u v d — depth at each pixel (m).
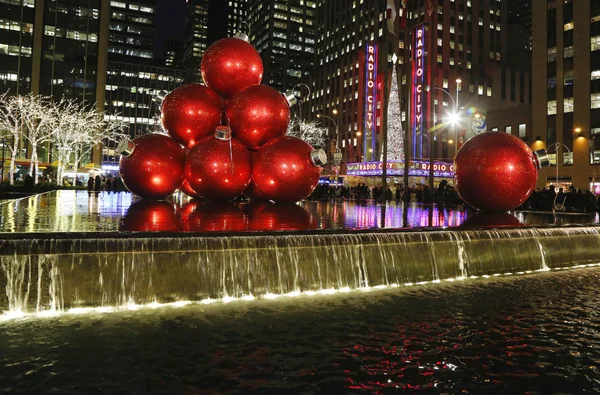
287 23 140.00
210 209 10.52
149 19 128.00
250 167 10.36
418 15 81.69
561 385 3.60
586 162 50.75
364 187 30.41
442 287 6.42
